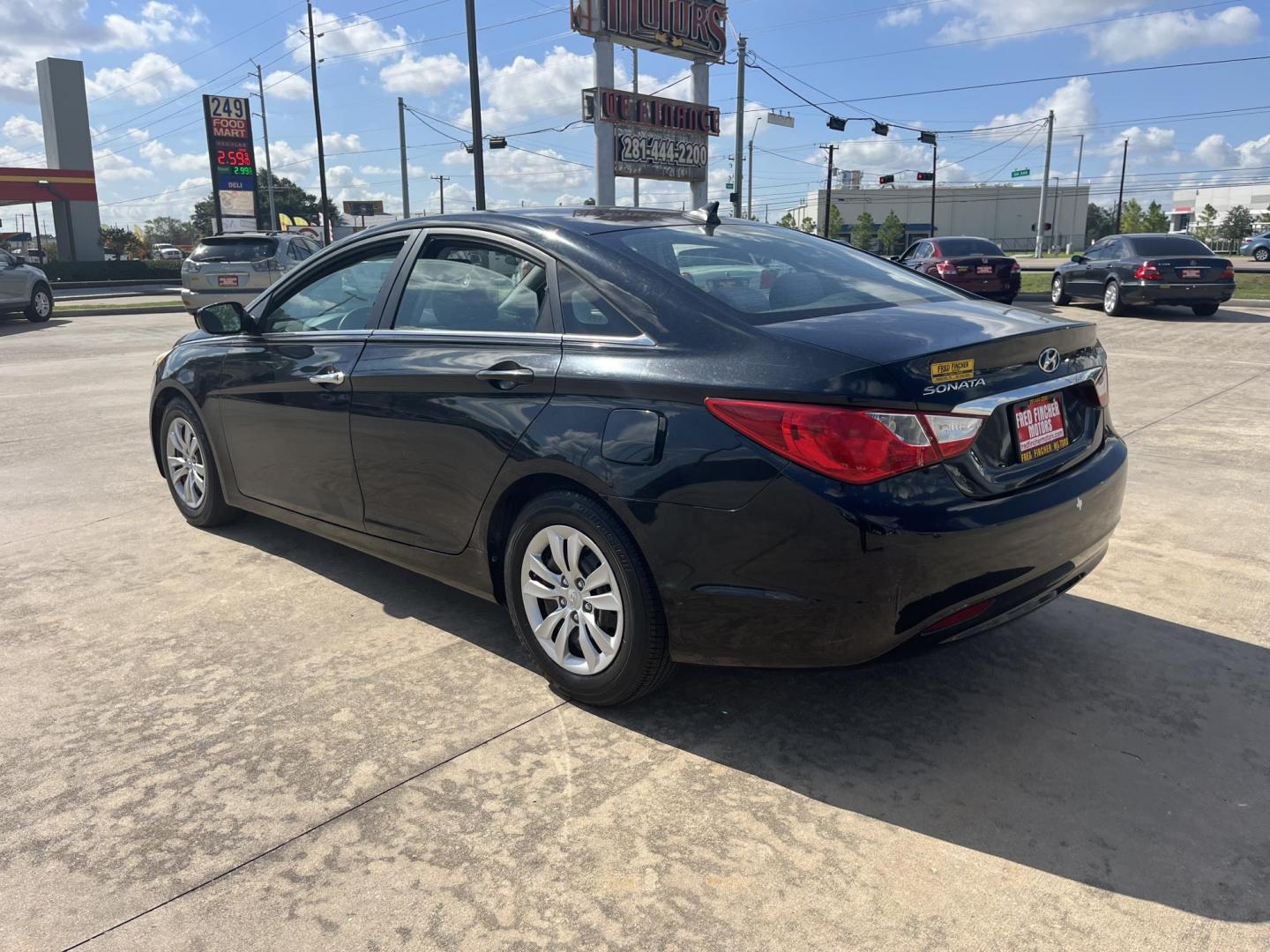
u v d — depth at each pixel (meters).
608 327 2.89
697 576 2.60
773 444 2.46
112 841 2.38
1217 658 3.32
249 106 37.69
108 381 10.16
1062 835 2.39
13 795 2.57
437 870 2.28
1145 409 7.54
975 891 2.20
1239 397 8.00
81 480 5.87
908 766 2.70
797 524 2.44
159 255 73.44
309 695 3.12
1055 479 2.78
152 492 5.61
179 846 2.36
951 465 2.50
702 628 2.65
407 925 2.10
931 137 39.56
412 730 2.90
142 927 2.09
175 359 4.73
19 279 17.69
